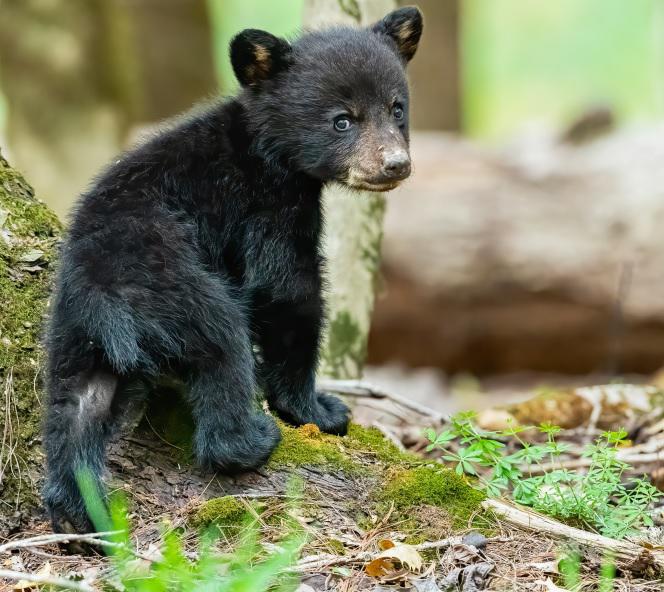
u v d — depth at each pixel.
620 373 25.69
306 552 9.31
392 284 25.58
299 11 51.09
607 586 8.59
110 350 9.30
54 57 26.14
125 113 27.41
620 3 56.38
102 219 9.93
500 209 25.08
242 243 10.77
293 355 10.97
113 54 26.86
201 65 40.09
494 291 25.31
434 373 26.41
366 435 11.34
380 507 10.05
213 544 9.39
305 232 11.02
